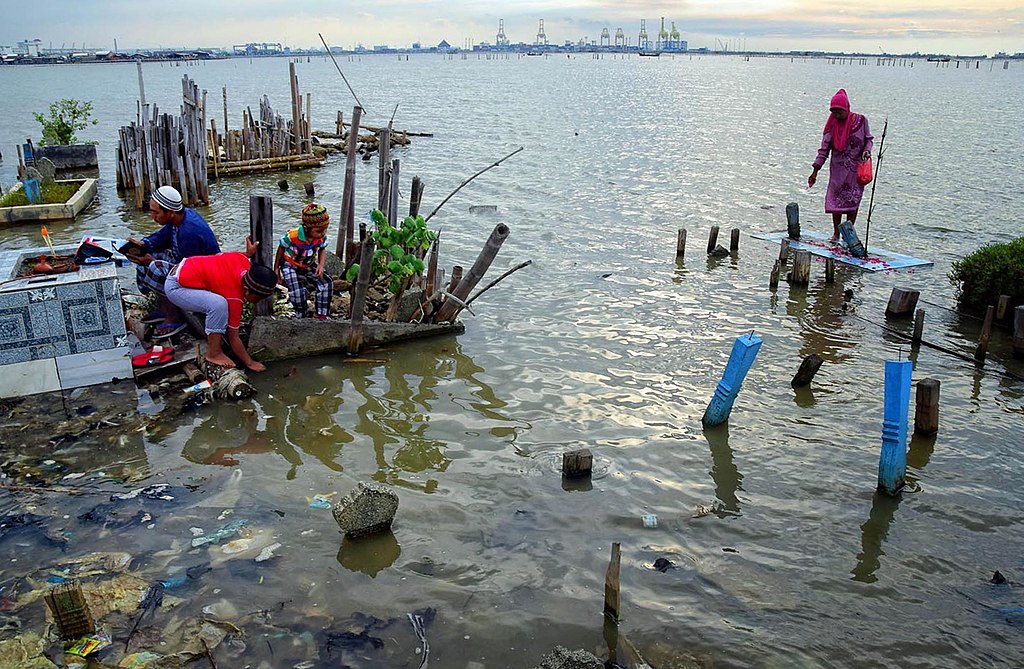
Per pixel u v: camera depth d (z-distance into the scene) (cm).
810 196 2255
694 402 930
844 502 732
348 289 1189
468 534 667
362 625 556
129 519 665
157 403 876
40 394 883
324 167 2770
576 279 1400
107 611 557
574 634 557
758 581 621
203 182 2048
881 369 1037
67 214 1894
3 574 594
